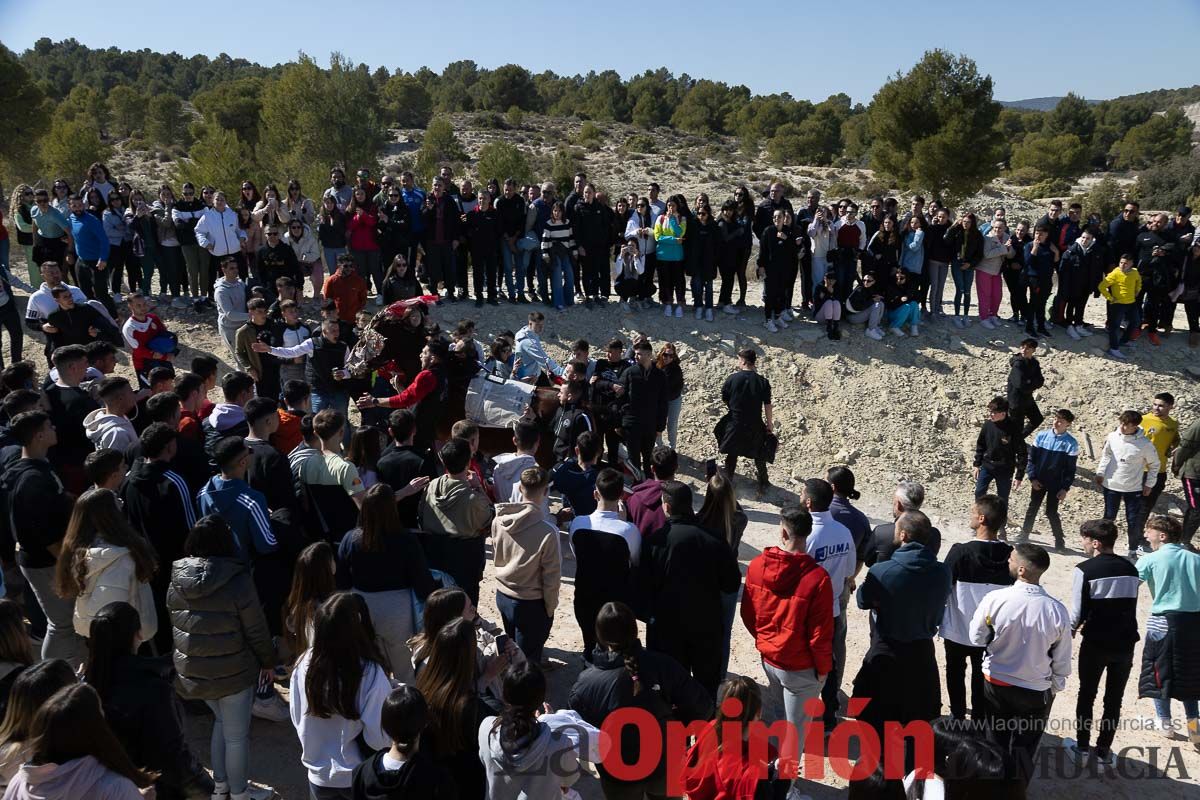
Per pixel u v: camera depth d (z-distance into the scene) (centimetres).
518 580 592
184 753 416
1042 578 1042
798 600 534
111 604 422
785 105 11550
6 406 664
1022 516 1230
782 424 1331
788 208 1476
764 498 1190
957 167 4000
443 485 610
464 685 414
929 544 568
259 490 606
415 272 1457
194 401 700
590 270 1485
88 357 778
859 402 1367
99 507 499
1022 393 1155
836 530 605
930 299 1545
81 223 1289
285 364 1034
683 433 1308
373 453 679
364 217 1391
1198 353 1491
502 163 4903
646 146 8750
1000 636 555
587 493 739
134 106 8325
